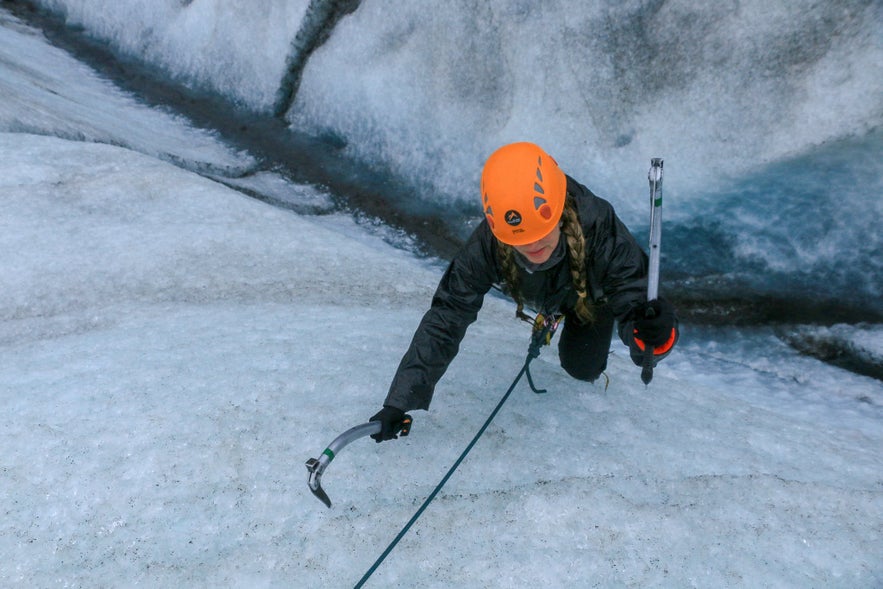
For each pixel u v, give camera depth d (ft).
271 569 6.20
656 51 18.51
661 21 18.43
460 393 8.87
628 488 7.25
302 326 11.32
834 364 13.94
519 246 6.37
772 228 16.39
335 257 15.39
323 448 7.59
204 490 7.00
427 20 21.94
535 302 7.34
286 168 22.91
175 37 28.02
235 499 6.90
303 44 24.53
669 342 6.06
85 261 14.16
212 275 14.11
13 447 7.62
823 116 16.53
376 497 6.97
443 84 21.49
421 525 6.65
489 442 7.87
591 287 6.93
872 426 11.19
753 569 6.32
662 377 10.34
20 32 30.55
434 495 6.66
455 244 19.56
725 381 13.47
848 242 15.66
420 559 6.30
